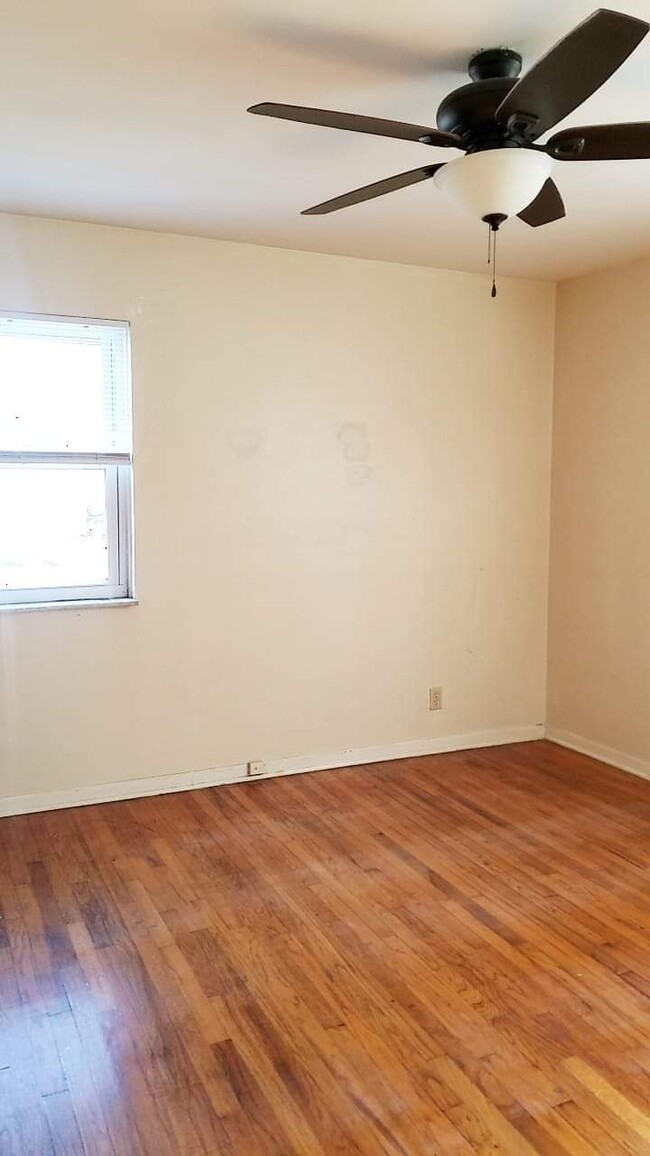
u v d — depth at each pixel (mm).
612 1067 2008
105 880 2934
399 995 2281
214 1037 2107
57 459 3482
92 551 3670
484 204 2057
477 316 4250
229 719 3896
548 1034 2123
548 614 4590
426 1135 1793
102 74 2137
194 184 2947
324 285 3893
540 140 2557
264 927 2625
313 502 3969
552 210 2402
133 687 3695
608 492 4168
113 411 3594
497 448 4371
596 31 1433
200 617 3793
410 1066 2004
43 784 3570
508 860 3109
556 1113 1858
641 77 2135
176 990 2301
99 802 3664
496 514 4410
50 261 3385
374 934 2588
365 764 4195
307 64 2100
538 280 4348
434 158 2701
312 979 2355
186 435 3689
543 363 4441
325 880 2943
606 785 3912
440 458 4234
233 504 3807
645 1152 1751
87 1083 1949
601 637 4254
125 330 3551
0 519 3508
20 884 2902
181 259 3605
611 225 3385
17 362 3410
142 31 1934
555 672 4570
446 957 2465
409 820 3488
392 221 3377
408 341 4098
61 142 2570
